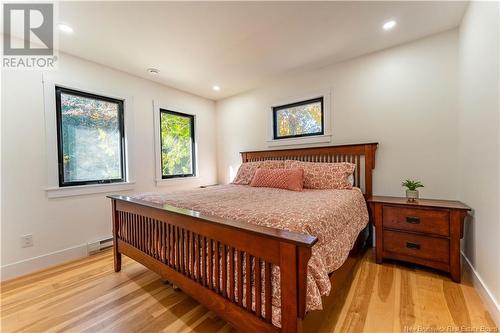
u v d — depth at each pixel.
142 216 1.79
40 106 2.19
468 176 1.87
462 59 1.97
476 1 1.61
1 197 1.97
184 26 1.95
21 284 1.86
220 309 1.23
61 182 2.37
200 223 1.32
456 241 1.76
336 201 1.75
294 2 1.69
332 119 2.82
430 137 2.25
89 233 2.52
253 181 2.79
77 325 1.37
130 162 2.91
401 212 2.01
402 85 2.37
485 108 1.50
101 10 1.72
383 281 1.79
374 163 2.53
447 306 1.46
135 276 1.98
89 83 2.54
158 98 3.26
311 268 1.05
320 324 1.17
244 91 3.69
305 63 2.74
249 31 2.05
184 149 3.71
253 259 1.12
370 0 1.69
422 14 1.88
